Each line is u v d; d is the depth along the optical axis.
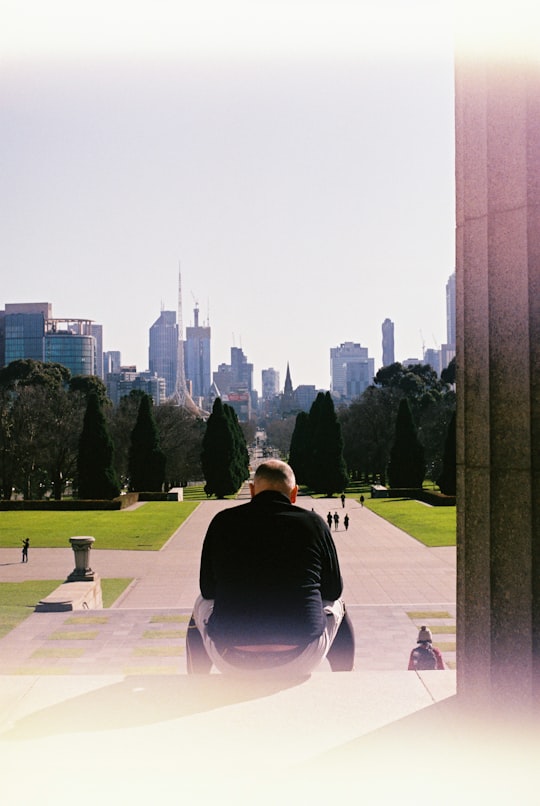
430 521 54.47
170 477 98.06
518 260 3.61
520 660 3.61
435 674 4.47
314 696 4.18
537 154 3.56
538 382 3.53
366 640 21.67
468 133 3.91
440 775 3.30
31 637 22.09
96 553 40.91
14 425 79.81
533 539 3.54
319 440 83.38
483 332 3.79
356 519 56.91
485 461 3.79
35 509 67.50
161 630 22.84
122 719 3.93
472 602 3.91
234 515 4.66
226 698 4.17
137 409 97.06
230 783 3.28
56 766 3.45
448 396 103.75
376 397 103.31
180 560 38.34
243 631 4.43
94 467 72.75
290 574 4.52
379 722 3.84
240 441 100.31
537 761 3.41
